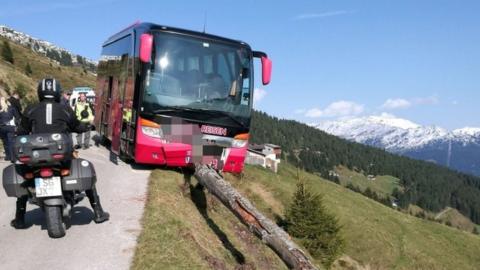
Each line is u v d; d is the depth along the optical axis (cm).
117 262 718
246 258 1119
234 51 1370
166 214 997
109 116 1733
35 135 691
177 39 1313
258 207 2202
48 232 761
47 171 706
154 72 1284
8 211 964
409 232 4372
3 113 1503
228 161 1356
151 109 1275
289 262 791
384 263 3397
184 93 1300
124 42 1584
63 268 686
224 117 1337
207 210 1314
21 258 714
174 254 778
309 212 2422
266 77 1369
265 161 4319
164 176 1353
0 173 1314
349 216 4022
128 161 1521
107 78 1850
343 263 2970
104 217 877
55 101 754
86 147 1791
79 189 750
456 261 4106
